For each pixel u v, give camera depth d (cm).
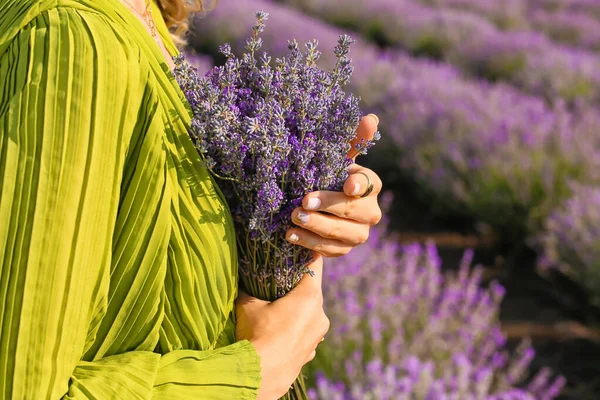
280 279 104
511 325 369
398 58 816
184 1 124
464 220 502
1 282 84
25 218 84
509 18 1288
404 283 306
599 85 739
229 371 96
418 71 741
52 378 86
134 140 90
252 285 105
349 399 230
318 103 100
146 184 90
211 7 129
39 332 85
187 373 94
